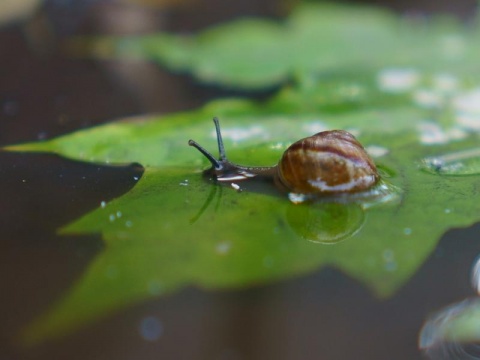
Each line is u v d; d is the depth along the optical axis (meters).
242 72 0.25
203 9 0.34
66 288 0.15
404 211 0.17
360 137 0.20
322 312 0.15
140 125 0.20
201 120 0.21
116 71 0.24
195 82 0.24
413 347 0.15
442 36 0.29
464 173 0.18
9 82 0.23
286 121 0.21
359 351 0.15
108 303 0.15
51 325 0.15
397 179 0.18
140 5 0.32
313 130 0.20
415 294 0.15
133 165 0.18
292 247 0.16
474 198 0.17
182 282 0.15
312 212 0.17
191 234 0.16
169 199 0.17
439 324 0.15
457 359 0.15
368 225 0.17
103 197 0.17
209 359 0.15
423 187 0.18
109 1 0.32
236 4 0.35
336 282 0.16
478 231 0.16
